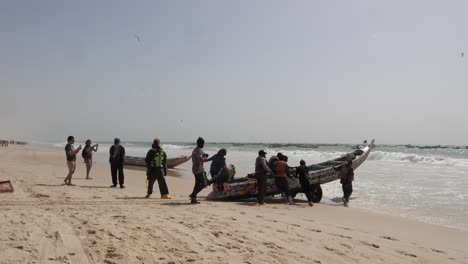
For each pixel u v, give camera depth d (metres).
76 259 4.48
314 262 5.02
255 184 12.04
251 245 5.63
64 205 8.60
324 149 73.94
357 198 13.56
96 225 6.29
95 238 5.43
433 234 7.92
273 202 12.16
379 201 12.88
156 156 11.08
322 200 13.44
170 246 5.27
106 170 21.94
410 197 13.70
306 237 6.49
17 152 44.03
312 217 9.29
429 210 11.22
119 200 10.07
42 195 10.14
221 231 6.42
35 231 5.64
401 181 18.53
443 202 12.62
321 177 12.99
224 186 11.76
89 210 7.95
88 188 12.73
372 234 7.44
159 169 11.10
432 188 15.98
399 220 9.35
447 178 19.80
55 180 14.69
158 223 6.79
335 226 8.07
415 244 6.81
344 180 12.17
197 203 10.31
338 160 16.98
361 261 5.27
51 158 33.41
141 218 7.21
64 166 23.86
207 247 5.34
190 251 5.08
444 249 6.59
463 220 9.80
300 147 87.75
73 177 16.80
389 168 26.53
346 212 10.36
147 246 5.19
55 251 4.72
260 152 11.45
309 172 12.91
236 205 10.73
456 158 35.22
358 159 18.45
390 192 14.95
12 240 5.05
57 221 6.48
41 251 4.68
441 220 9.80
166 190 11.15
